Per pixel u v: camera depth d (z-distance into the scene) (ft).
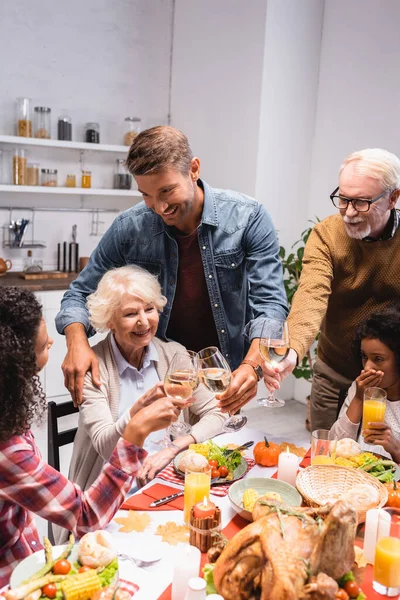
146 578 4.03
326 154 13.84
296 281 13.12
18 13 13.91
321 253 7.47
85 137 15.02
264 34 12.72
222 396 5.45
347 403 7.09
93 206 15.87
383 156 6.60
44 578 3.69
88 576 3.70
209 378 5.25
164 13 15.69
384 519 4.08
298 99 13.65
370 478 5.04
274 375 5.86
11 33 13.91
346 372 8.10
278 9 12.84
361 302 7.53
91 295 6.57
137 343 6.50
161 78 15.98
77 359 6.19
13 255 14.85
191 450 5.68
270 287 6.95
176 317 7.44
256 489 5.15
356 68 12.91
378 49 12.35
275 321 6.02
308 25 13.44
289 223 14.17
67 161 15.24
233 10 13.52
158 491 5.23
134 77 15.66
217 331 7.38
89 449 6.43
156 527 4.69
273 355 5.68
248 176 13.47
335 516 3.30
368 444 6.40
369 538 4.31
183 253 7.10
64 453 11.60
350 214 6.72
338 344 7.93
